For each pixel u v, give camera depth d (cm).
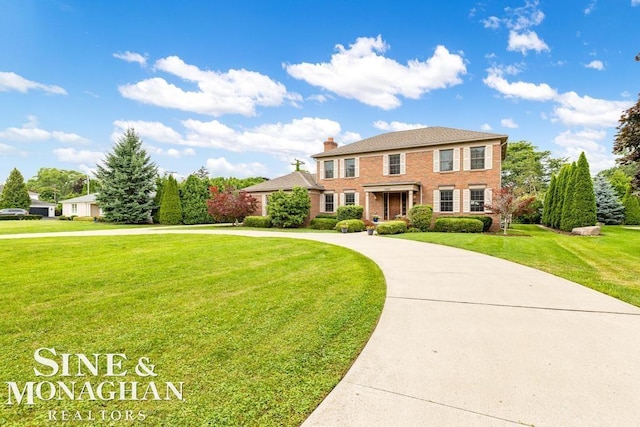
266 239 1345
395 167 2258
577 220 1756
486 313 447
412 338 362
